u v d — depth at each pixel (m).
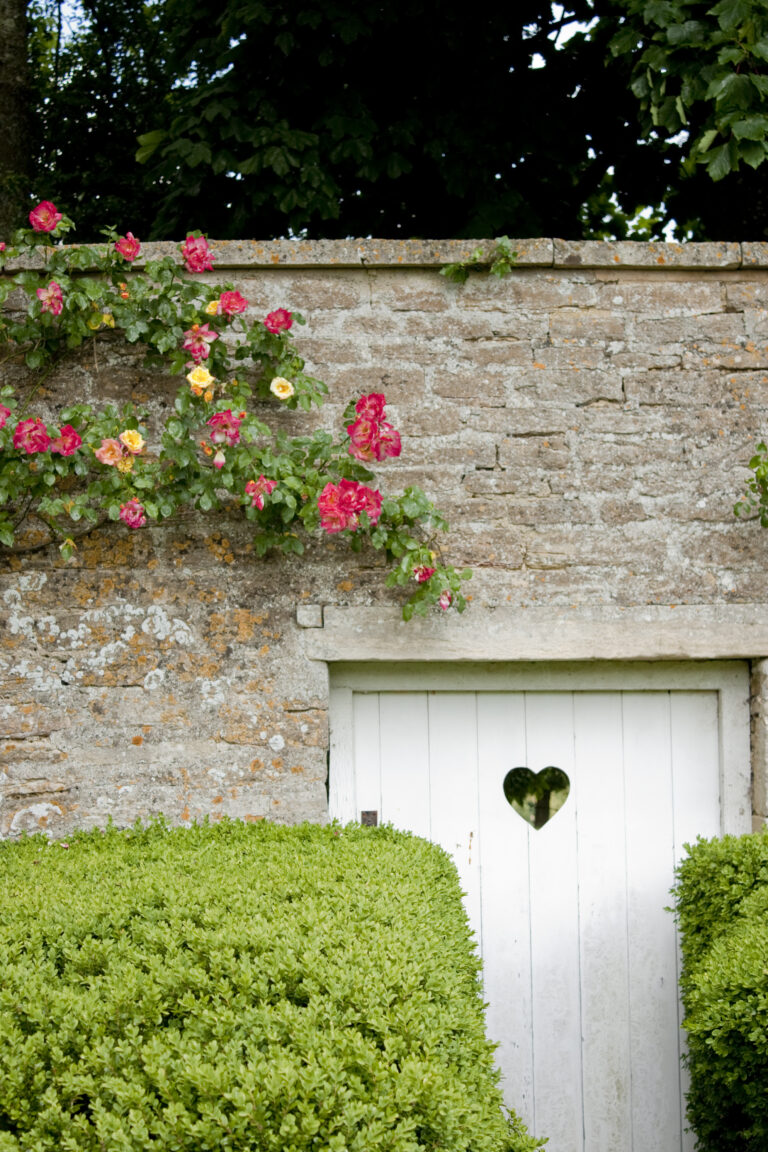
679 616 3.56
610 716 3.79
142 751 3.52
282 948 2.09
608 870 3.76
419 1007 1.91
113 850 3.23
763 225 5.86
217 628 3.54
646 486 3.58
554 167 5.87
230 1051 1.72
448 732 3.77
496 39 5.52
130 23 8.59
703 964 2.94
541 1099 3.71
